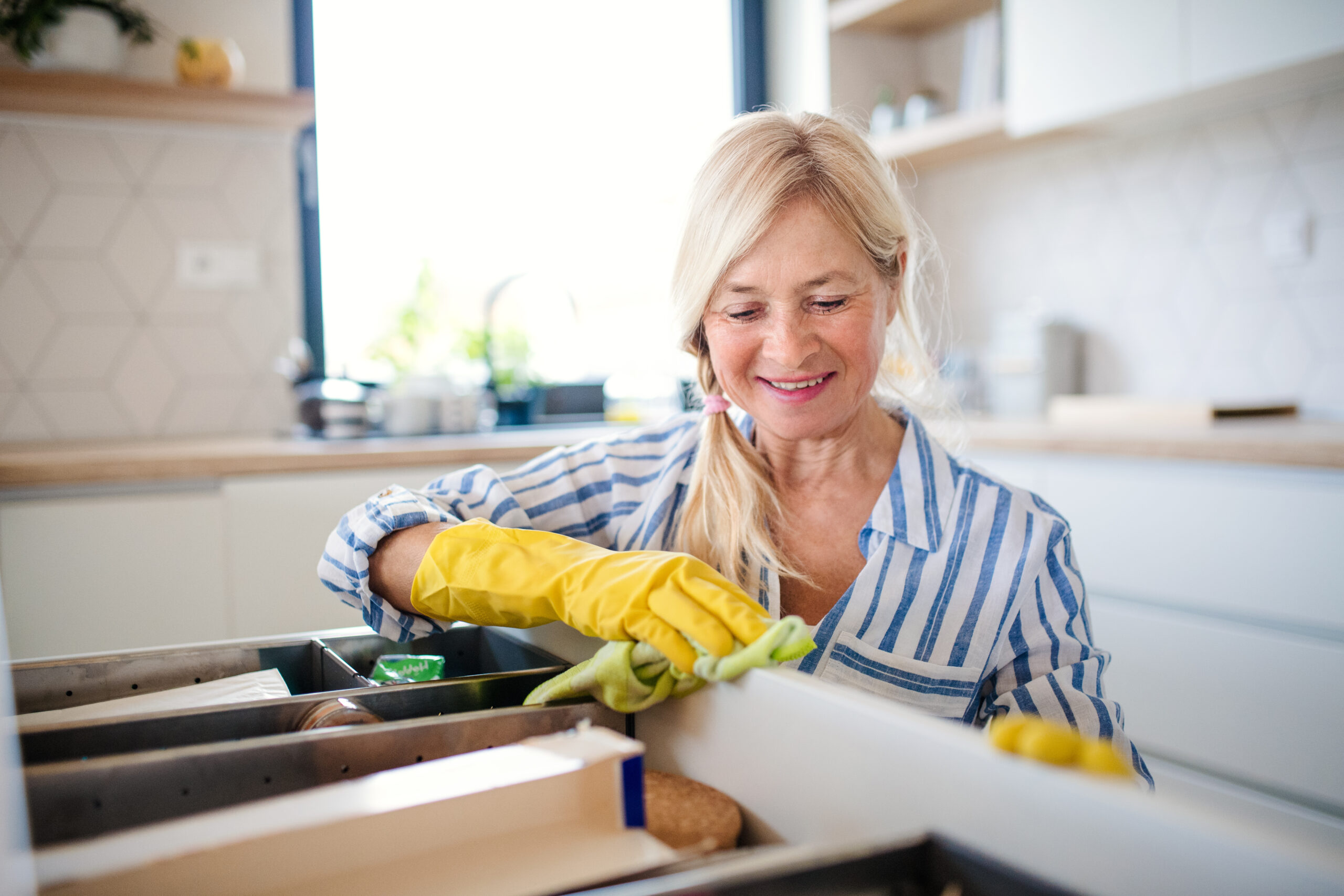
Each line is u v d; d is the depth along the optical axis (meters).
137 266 2.26
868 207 0.80
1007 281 2.63
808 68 2.84
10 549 1.62
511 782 0.46
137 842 0.40
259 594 1.77
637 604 0.62
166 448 1.90
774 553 0.89
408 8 2.59
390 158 2.59
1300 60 1.70
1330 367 1.97
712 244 0.81
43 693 0.73
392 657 0.82
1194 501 1.59
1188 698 1.59
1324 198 1.95
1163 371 2.27
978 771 0.42
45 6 1.93
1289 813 1.46
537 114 2.79
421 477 1.87
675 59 2.98
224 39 2.32
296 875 0.41
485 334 2.62
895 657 0.83
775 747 0.53
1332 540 1.42
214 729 0.60
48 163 2.17
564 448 1.03
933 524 0.84
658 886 0.36
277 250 2.39
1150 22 1.93
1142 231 2.29
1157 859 0.36
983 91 2.44
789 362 0.80
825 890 0.39
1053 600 0.83
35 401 2.19
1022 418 2.32
